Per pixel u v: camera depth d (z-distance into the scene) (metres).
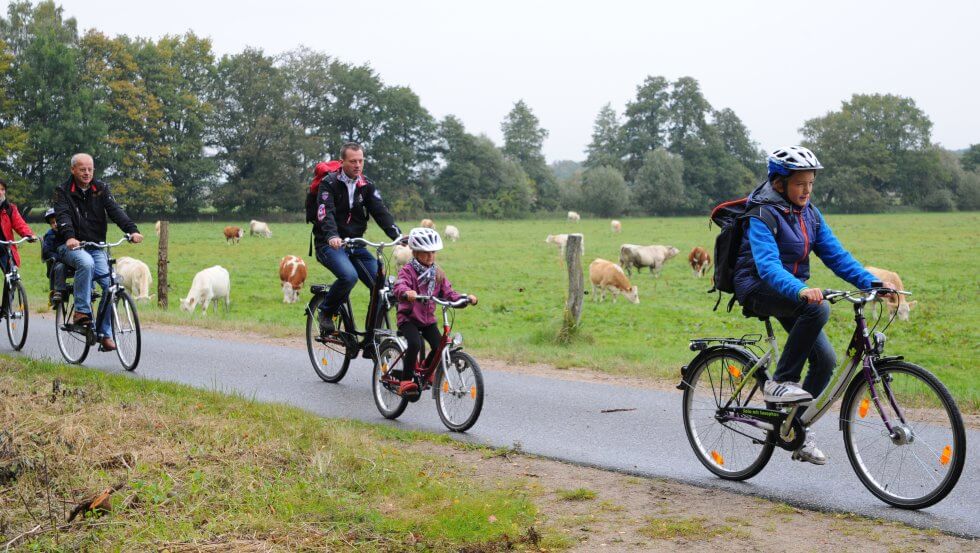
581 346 12.70
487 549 4.30
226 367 10.01
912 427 4.90
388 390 7.62
